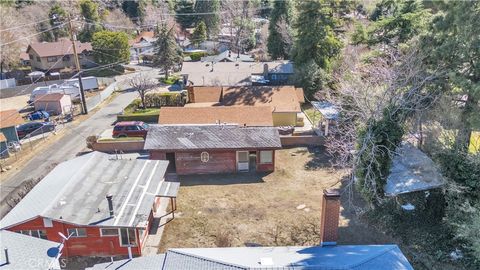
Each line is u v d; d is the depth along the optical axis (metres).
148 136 29.72
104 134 37.81
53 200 19.81
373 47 36.03
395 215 21.95
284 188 26.88
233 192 26.42
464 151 20.61
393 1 36.50
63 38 79.44
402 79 23.98
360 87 26.70
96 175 23.16
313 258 14.45
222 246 20.23
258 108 35.41
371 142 21.48
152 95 47.84
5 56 62.75
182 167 29.28
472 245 17.88
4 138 32.25
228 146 28.67
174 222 22.75
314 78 45.56
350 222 22.09
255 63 55.12
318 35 46.88
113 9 97.31
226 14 96.44
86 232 19.08
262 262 13.92
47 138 37.22
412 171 22.16
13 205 24.69
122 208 19.64
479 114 20.44
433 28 22.78
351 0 52.62
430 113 22.75
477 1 19.80
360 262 13.84
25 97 54.59
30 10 83.50
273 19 62.66
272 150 29.17
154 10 99.31
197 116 34.34
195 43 82.75
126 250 19.58
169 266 14.29
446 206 20.94
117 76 65.12
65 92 49.94
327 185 27.09
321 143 34.53
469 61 21.27
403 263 14.32
